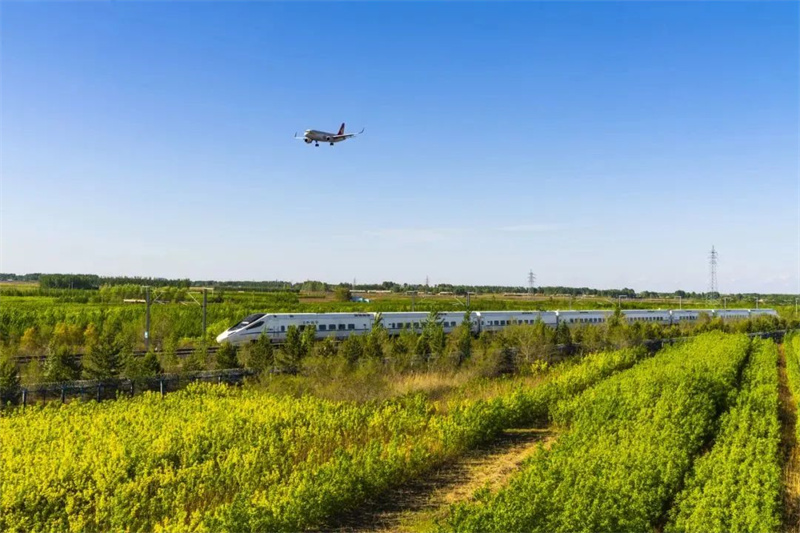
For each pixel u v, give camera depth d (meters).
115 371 39.34
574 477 19.50
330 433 26.22
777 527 18.02
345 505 20.22
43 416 29.30
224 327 64.94
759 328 91.75
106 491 19.92
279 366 43.03
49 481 20.52
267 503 18.03
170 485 20.62
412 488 22.64
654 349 66.75
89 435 25.78
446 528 16.94
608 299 161.62
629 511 17.52
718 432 27.64
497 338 56.88
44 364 39.88
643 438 24.20
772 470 20.77
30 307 76.12
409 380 40.69
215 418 27.86
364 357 45.72
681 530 17.11
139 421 27.83
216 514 18.00
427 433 26.95
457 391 38.72
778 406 35.62
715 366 40.78
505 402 31.38
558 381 37.53
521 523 16.48
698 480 20.69
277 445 24.08
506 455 26.80
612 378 39.28
